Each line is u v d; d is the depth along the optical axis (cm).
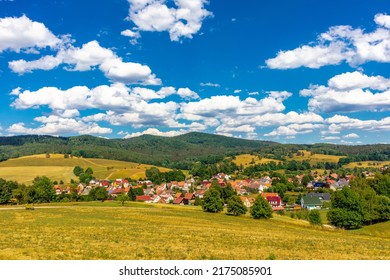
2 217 6606
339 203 7956
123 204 11169
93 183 19925
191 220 7281
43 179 13362
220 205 9706
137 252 3036
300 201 15800
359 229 7838
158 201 15862
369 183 12719
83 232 4384
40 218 6431
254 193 17988
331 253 3475
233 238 4438
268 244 4003
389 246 4375
